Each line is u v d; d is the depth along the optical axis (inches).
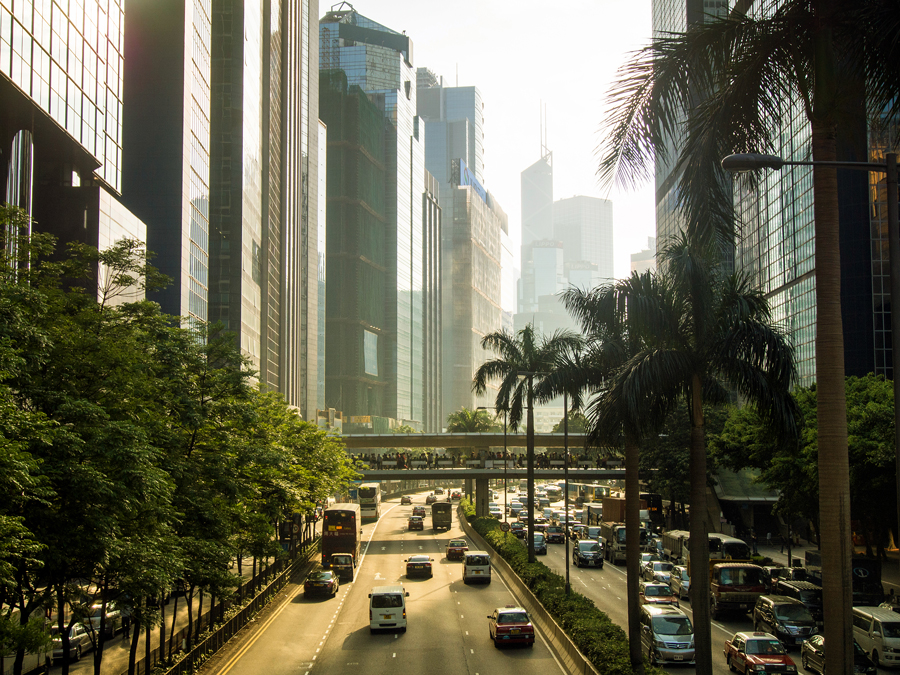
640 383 858.1
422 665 1210.6
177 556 861.2
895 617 1169.4
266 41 4697.3
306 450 2037.4
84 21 2100.1
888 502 1672.0
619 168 704.4
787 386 863.7
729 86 673.0
